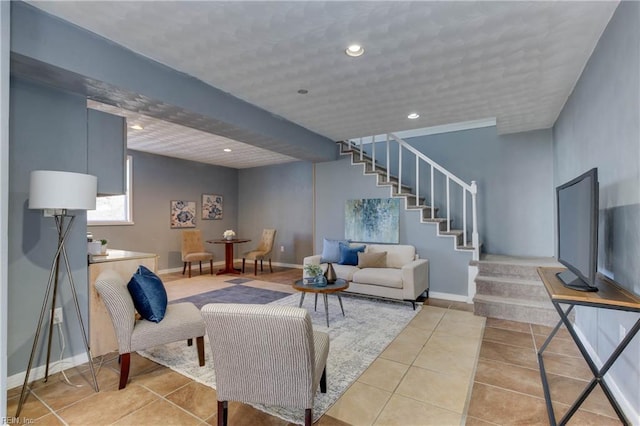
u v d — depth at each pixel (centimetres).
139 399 211
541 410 197
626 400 189
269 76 296
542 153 481
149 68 262
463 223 489
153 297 243
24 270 231
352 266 480
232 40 234
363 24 215
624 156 194
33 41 196
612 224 215
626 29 188
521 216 496
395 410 198
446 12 203
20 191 229
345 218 554
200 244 681
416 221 489
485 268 425
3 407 173
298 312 150
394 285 409
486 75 294
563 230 249
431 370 247
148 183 644
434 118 420
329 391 218
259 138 407
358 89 326
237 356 161
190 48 246
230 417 192
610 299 168
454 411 196
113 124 285
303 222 743
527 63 271
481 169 527
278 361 158
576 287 190
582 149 291
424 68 280
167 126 449
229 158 703
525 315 355
